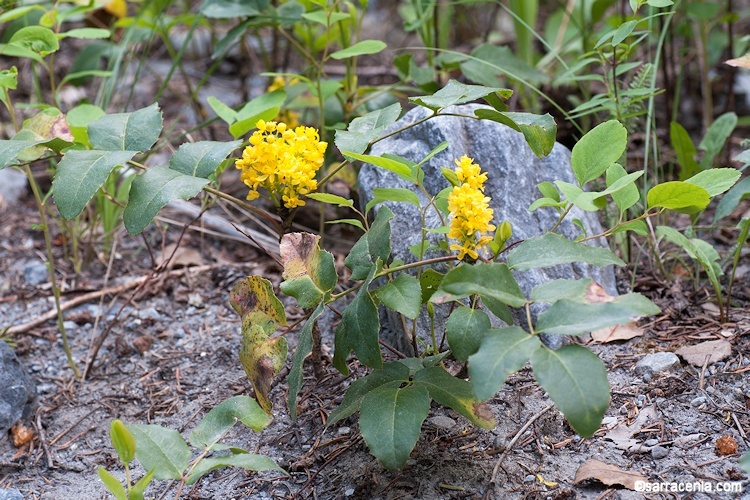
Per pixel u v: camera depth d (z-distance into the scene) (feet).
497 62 3.71
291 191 2.72
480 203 2.58
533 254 2.58
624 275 3.29
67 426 3.01
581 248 2.58
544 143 2.70
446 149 3.09
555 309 2.47
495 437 2.79
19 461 2.92
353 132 2.75
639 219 2.72
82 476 2.88
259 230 3.70
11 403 2.95
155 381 3.13
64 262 3.61
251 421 2.66
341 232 3.64
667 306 3.15
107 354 3.23
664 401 2.85
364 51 3.20
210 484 2.80
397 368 2.70
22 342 3.26
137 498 2.49
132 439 2.48
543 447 2.76
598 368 2.41
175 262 3.56
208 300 3.43
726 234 3.50
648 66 3.30
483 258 2.64
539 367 2.42
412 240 3.04
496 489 2.67
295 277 2.68
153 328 3.32
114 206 3.54
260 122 2.70
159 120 2.80
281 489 2.76
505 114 2.69
